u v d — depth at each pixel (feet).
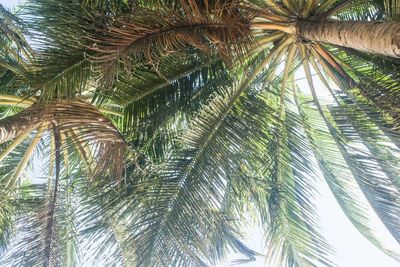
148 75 21.70
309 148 24.03
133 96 21.93
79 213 21.42
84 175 21.84
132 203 20.99
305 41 20.92
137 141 22.29
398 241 21.71
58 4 19.43
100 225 21.36
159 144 22.70
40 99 18.54
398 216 21.06
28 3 20.01
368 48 17.53
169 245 20.33
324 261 24.27
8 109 26.27
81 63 18.88
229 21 15.93
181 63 21.85
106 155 19.20
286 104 25.18
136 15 16.60
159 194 20.79
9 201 22.27
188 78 22.82
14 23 19.57
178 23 16.34
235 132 21.20
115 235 21.30
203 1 17.87
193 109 22.59
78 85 18.79
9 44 22.24
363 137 21.29
